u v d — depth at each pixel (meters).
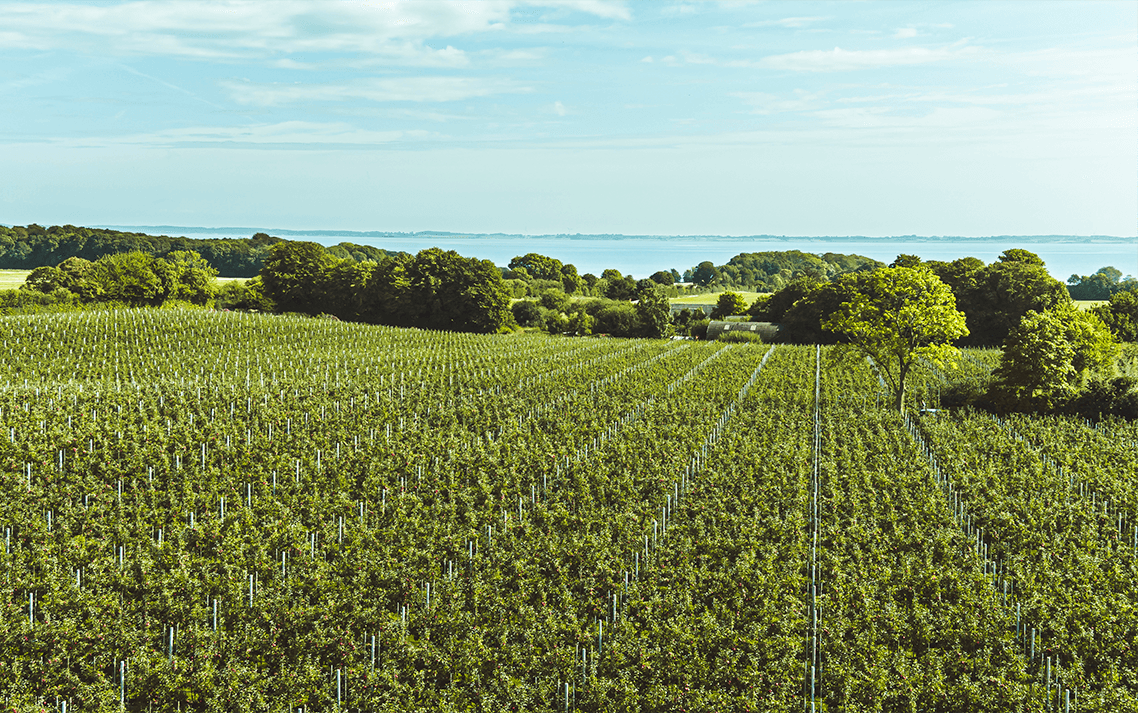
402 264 113.06
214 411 42.06
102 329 71.31
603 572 23.11
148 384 49.94
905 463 35.03
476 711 17.56
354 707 17.72
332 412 44.94
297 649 19.27
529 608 20.98
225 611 21.08
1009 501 29.56
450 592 21.91
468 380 59.06
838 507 30.03
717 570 24.00
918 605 21.11
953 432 41.88
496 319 111.00
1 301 105.69
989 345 96.81
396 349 77.25
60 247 189.50
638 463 34.81
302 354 69.94
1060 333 48.94
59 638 18.70
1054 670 19.06
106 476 31.38
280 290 120.75
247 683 17.83
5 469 30.89
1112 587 22.91
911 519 27.98
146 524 26.56
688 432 41.31
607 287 183.25
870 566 24.06
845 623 20.30
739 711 17.33
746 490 30.95
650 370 67.50
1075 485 32.16
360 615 20.52
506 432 40.78
